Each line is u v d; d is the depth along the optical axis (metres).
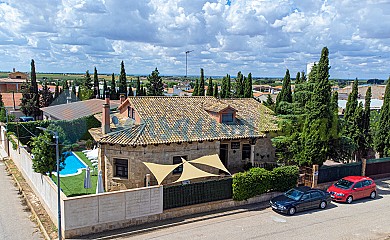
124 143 23.52
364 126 36.94
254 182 24.38
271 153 31.69
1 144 46.09
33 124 44.59
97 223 18.89
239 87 52.34
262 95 91.06
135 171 24.34
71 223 18.06
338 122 29.94
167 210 21.20
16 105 71.19
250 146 30.53
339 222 21.86
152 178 24.61
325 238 19.36
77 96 75.38
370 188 27.16
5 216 21.91
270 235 19.53
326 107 28.05
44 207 22.61
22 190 26.70
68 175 31.27
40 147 23.62
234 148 29.84
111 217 19.31
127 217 19.84
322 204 24.48
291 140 29.27
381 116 35.50
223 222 21.27
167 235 19.09
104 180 25.41
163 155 24.97
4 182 29.77
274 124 31.77
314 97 28.38
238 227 20.55
